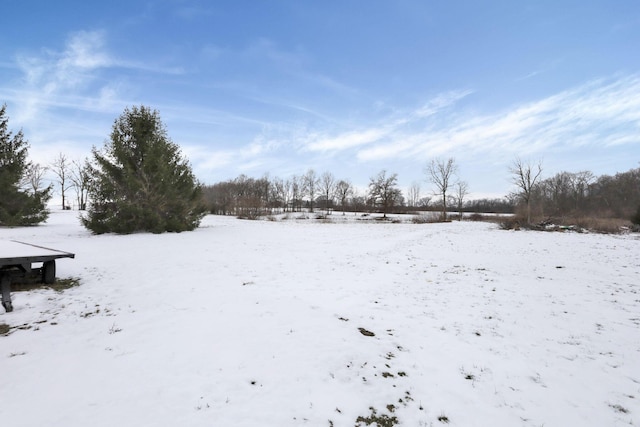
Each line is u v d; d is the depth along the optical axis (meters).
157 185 18.81
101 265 9.91
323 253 13.76
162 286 7.72
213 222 33.09
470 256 13.60
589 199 59.59
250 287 7.87
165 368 4.02
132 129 19.06
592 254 14.00
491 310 6.80
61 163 55.88
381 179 62.88
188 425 3.05
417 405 3.62
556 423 3.38
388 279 9.38
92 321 5.45
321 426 3.18
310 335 5.23
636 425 3.37
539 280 9.42
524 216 33.34
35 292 6.95
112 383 3.66
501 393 3.89
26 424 2.95
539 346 5.16
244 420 3.17
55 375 3.77
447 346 5.09
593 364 4.62
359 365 4.40
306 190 86.56
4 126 22.25
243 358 4.37
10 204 22.03
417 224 35.97
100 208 18.53
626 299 7.61
